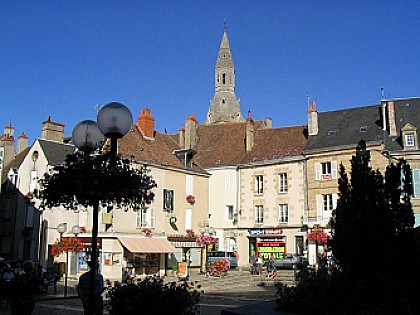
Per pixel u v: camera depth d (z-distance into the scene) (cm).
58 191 853
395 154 3167
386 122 3369
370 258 943
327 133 3541
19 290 1078
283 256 3444
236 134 4078
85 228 2839
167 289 888
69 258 2830
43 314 1423
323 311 962
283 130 3894
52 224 2966
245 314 970
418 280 927
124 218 2881
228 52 10500
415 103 3453
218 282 2581
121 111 860
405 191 999
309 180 3412
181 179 3338
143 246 2842
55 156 3162
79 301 1816
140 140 3278
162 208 3134
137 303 851
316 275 1078
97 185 823
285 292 1054
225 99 10306
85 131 916
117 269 2742
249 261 3588
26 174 3212
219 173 3778
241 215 3666
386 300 898
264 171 3638
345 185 1029
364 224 951
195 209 3419
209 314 1412
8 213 3294
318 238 3139
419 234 999
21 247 3134
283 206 3525
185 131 4016
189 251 3241
